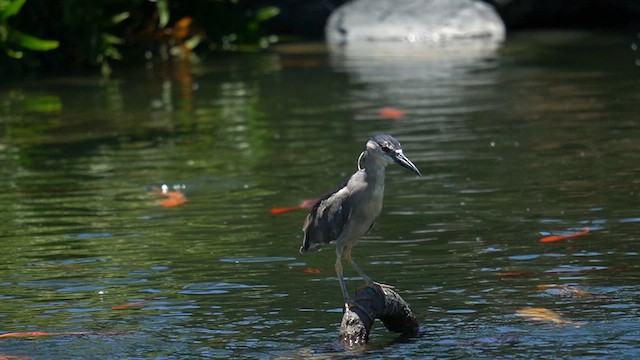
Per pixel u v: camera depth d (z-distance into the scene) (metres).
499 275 9.70
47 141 15.91
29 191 13.23
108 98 19.17
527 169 13.44
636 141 14.56
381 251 10.58
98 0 22.62
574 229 10.97
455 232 11.09
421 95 18.47
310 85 19.81
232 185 13.25
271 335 8.43
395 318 8.42
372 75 20.67
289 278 9.87
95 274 10.11
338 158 14.33
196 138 15.85
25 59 21.84
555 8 27.25
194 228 11.55
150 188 13.23
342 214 8.34
